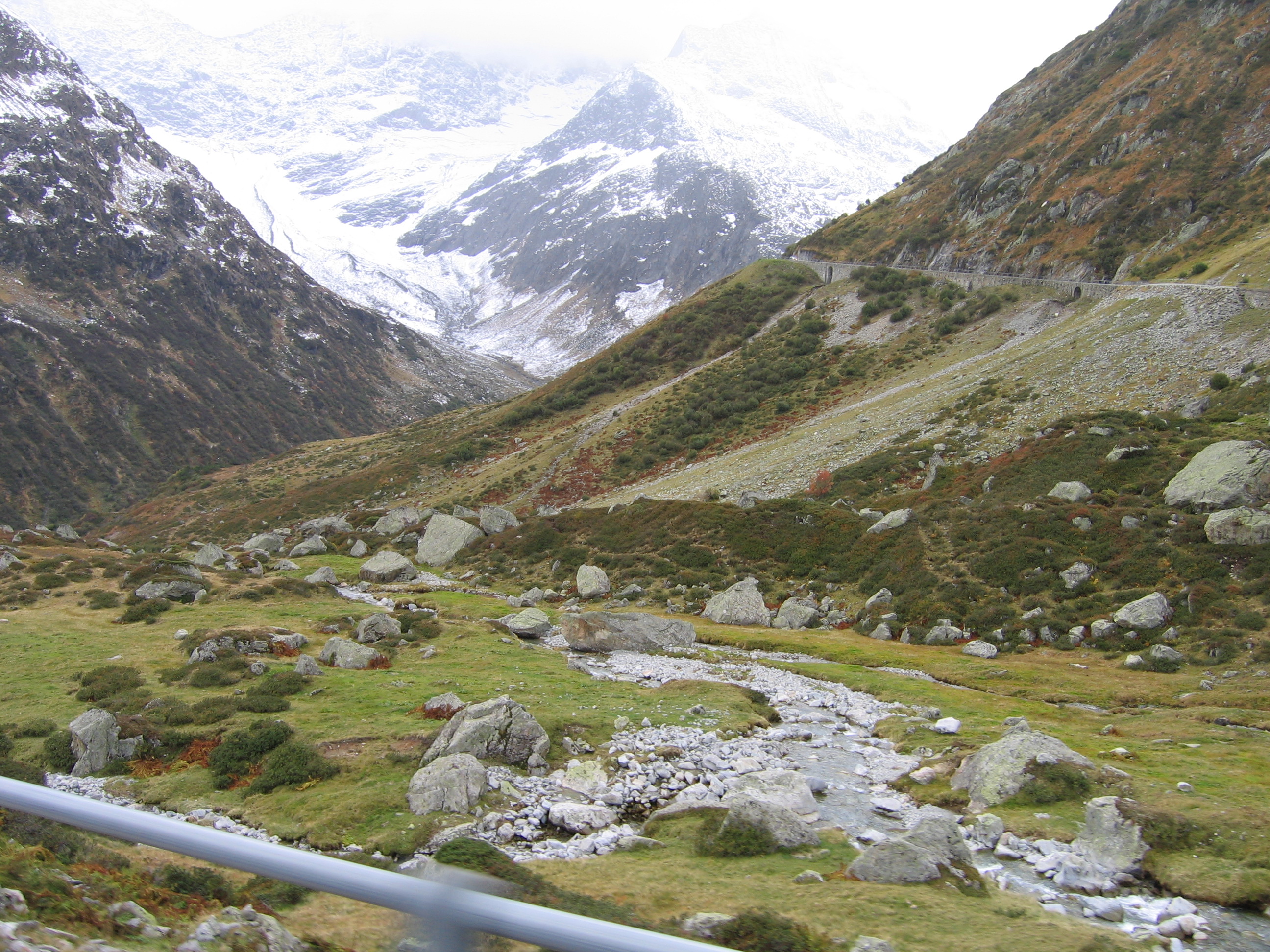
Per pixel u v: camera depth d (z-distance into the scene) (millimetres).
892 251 174250
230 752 27859
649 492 106938
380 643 46312
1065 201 140000
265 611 54719
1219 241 109688
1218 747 29578
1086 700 38594
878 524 66312
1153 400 74938
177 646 43875
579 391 174750
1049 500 59719
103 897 11961
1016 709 36969
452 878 5391
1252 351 73938
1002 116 196875
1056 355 94625
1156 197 126188
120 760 28438
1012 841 21625
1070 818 22625
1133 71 157250
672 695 37594
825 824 23625
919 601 55156
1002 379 95438
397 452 192625
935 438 86312
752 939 14633
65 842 14320
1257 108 127875
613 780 27328
